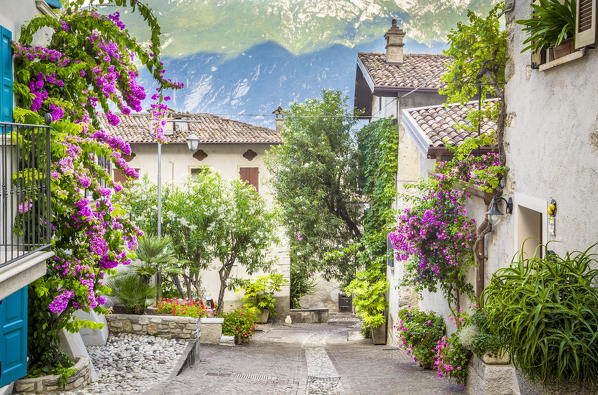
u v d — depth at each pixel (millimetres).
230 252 18984
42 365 8219
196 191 18531
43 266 6695
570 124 6242
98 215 8461
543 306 5082
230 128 27312
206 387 9477
